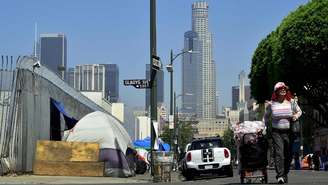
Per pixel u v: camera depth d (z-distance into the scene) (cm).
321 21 3816
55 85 2619
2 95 2034
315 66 3928
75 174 2191
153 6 1994
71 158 2205
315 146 7262
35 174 2169
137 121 9588
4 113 2027
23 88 2123
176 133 6088
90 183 1652
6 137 2016
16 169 2067
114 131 2334
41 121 2355
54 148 2208
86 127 2331
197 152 2364
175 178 2577
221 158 2359
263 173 1268
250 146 1266
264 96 5400
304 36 3869
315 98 4478
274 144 1146
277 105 1140
